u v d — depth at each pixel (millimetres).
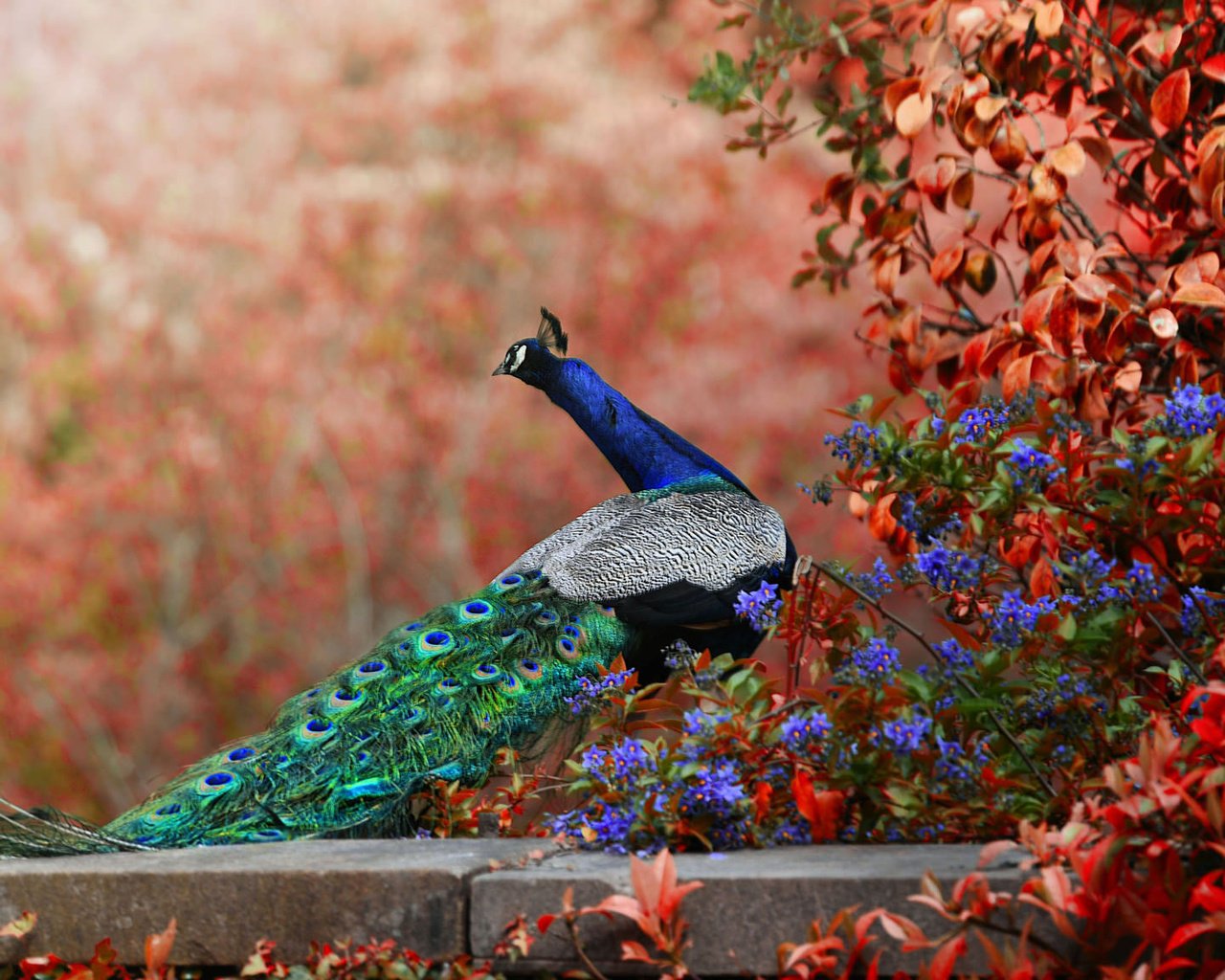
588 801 6109
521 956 5215
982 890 4602
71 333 29031
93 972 5488
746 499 10438
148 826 6898
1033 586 6395
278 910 5457
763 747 5734
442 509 28547
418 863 5484
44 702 26609
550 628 8789
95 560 27625
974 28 7840
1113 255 7578
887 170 9766
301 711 7754
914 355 8656
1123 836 4586
